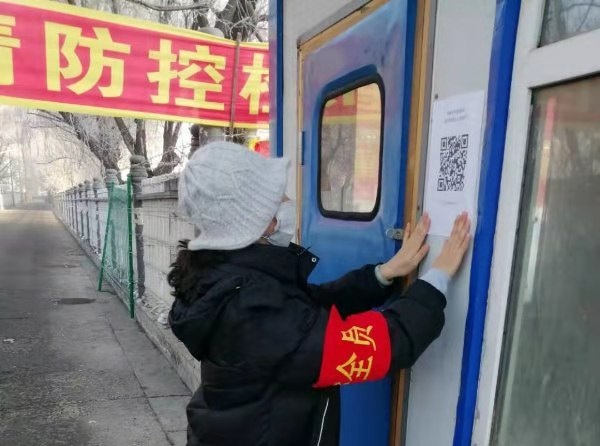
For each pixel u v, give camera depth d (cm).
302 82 201
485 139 102
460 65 111
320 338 96
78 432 304
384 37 140
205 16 580
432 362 123
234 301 100
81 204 1451
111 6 674
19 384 377
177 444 290
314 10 190
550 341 92
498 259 101
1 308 629
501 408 103
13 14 320
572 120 85
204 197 102
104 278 851
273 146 236
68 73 336
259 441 104
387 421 141
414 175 131
